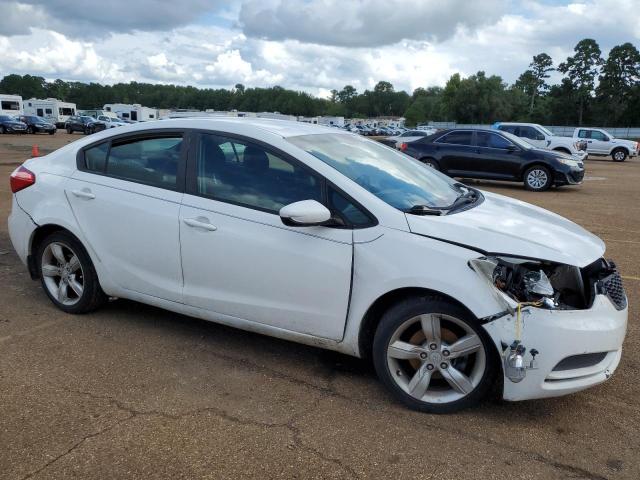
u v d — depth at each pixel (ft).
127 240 13.12
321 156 11.62
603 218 32.12
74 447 9.07
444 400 10.19
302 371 11.90
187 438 9.39
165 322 14.35
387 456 9.02
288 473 8.56
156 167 12.96
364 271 10.32
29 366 11.78
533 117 350.84
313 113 469.57
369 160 12.64
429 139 49.44
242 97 448.65
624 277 19.36
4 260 19.40
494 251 9.70
